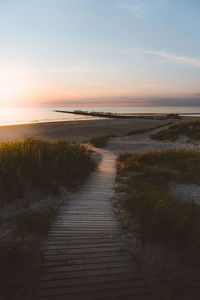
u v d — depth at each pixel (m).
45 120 61.69
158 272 2.67
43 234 3.55
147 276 2.59
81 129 35.41
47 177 5.94
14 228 3.64
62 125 41.28
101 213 4.62
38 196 5.23
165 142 19.53
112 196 5.80
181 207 4.48
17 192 5.00
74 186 6.48
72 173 7.27
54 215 4.39
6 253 2.83
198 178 7.57
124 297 2.26
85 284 2.42
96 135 29.12
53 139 25.41
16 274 2.51
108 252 3.09
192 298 2.26
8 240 3.24
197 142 17.88
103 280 2.50
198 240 3.11
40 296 2.23
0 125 42.06
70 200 5.40
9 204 4.65
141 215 4.18
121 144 18.75
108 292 2.32
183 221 3.59
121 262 2.86
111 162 11.12
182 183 7.09
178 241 3.28
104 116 86.12
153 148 16.38
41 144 8.85
